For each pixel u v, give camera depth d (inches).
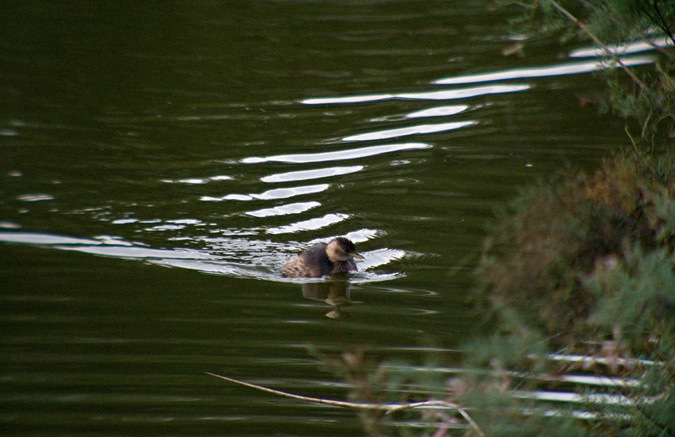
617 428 306.8
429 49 1053.8
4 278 569.0
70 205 680.4
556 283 314.7
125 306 538.9
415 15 1205.1
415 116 852.6
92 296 549.6
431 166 738.8
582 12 448.5
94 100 909.8
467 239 616.1
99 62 1022.4
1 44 1070.4
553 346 336.2
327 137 812.0
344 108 884.0
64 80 964.0
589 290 293.6
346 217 662.5
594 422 315.0
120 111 880.9
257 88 946.1
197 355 478.0
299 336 501.7
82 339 493.7
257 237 644.7
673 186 329.7
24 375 454.3
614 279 277.0
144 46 1082.7
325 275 593.3
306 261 602.5
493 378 307.6
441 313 525.0
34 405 424.8
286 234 647.1
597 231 322.3
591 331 307.6
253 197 700.0
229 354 479.2
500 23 1139.3
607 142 754.2
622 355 305.0
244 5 1256.8
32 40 1092.5
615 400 319.0
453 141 786.2
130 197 697.6
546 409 300.5
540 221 330.6
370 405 327.9
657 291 273.4
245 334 505.0
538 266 317.7
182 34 1128.8
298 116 866.1
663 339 295.3
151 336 501.0
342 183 717.3
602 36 374.6
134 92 934.4
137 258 608.4
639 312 275.7
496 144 772.6
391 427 388.5
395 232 635.5
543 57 989.2
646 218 324.8
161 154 778.2
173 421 413.4
